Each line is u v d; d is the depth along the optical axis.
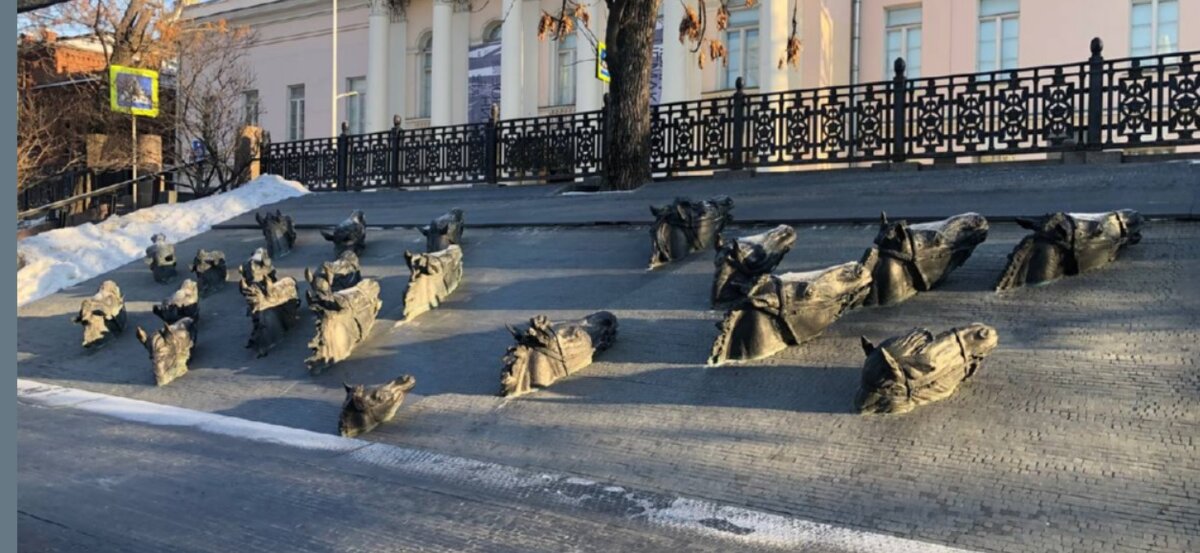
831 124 11.73
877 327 5.90
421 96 32.78
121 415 6.85
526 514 4.32
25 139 20.89
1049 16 20.84
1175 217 6.77
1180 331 5.10
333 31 33.25
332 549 4.01
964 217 6.43
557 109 28.70
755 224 8.61
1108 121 9.91
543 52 29.16
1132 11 19.91
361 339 7.58
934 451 4.41
